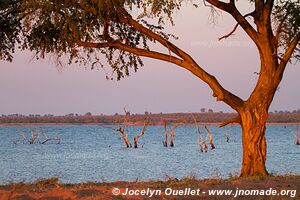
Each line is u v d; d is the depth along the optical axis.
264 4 32.50
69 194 22.33
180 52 32.66
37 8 29.66
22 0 31.05
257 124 33.00
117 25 34.03
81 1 29.81
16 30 34.00
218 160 101.00
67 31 31.23
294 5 32.31
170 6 29.39
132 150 138.50
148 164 92.88
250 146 33.09
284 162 92.94
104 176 71.75
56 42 33.56
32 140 183.62
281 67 32.72
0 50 34.59
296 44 32.44
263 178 29.44
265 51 32.56
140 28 32.12
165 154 121.00
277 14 33.09
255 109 33.06
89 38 32.44
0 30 33.78
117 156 115.62
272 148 144.38
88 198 21.75
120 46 32.75
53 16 30.77
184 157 110.25
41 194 22.27
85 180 65.88
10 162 100.50
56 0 29.50
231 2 32.25
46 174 75.94
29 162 100.69
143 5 29.70
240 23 32.62
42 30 32.59
